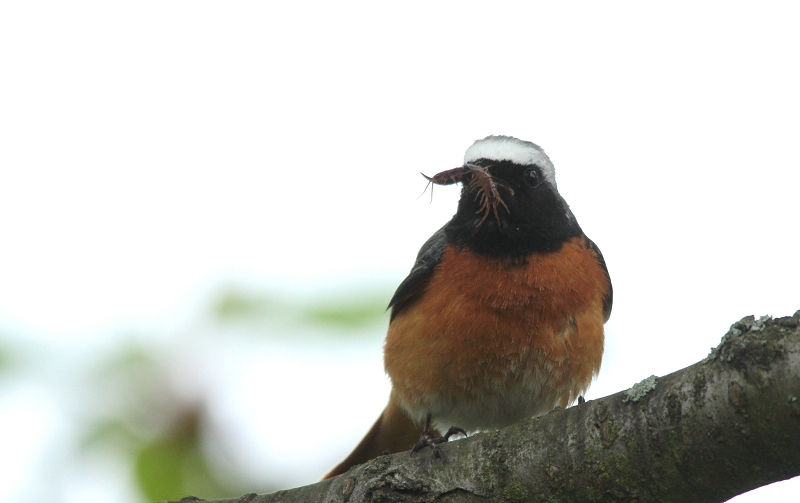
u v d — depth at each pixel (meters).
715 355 6.89
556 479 7.67
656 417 7.12
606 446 7.42
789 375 6.35
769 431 6.49
